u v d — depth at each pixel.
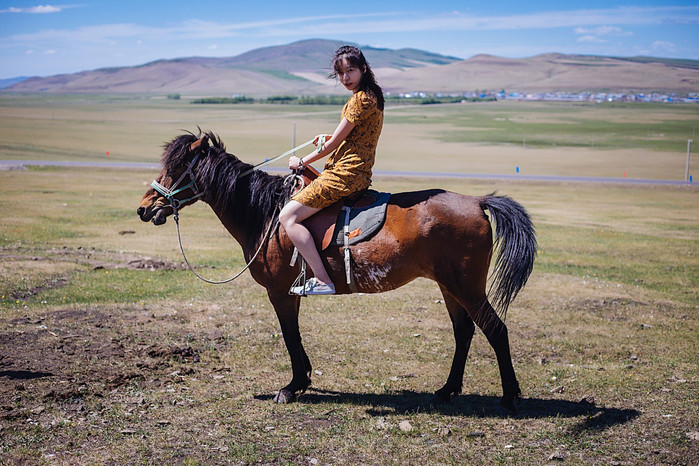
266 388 5.83
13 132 87.50
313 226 5.20
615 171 57.16
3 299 8.66
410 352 7.10
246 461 4.31
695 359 6.98
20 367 5.93
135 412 5.11
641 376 6.31
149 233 17.14
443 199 5.11
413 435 4.82
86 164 48.44
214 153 5.72
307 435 4.78
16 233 15.59
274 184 5.61
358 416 5.21
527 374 6.39
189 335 7.35
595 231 21.30
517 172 53.44
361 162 5.07
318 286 5.14
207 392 5.66
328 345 7.26
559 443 4.67
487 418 5.18
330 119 145.25
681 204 33.59
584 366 6.75
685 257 15.67
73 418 4.91
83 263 11.70
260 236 5.57
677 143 91.19
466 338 5.49
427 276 5.21
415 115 170.38
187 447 4.51
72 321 7.70
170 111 184.38
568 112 188.25
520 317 8.83
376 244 5.05
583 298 10.07
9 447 4.36
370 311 8.91
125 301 8.96
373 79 5.04
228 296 9.50
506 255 4.96
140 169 44.97
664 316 9.12
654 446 4.56
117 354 6.48
